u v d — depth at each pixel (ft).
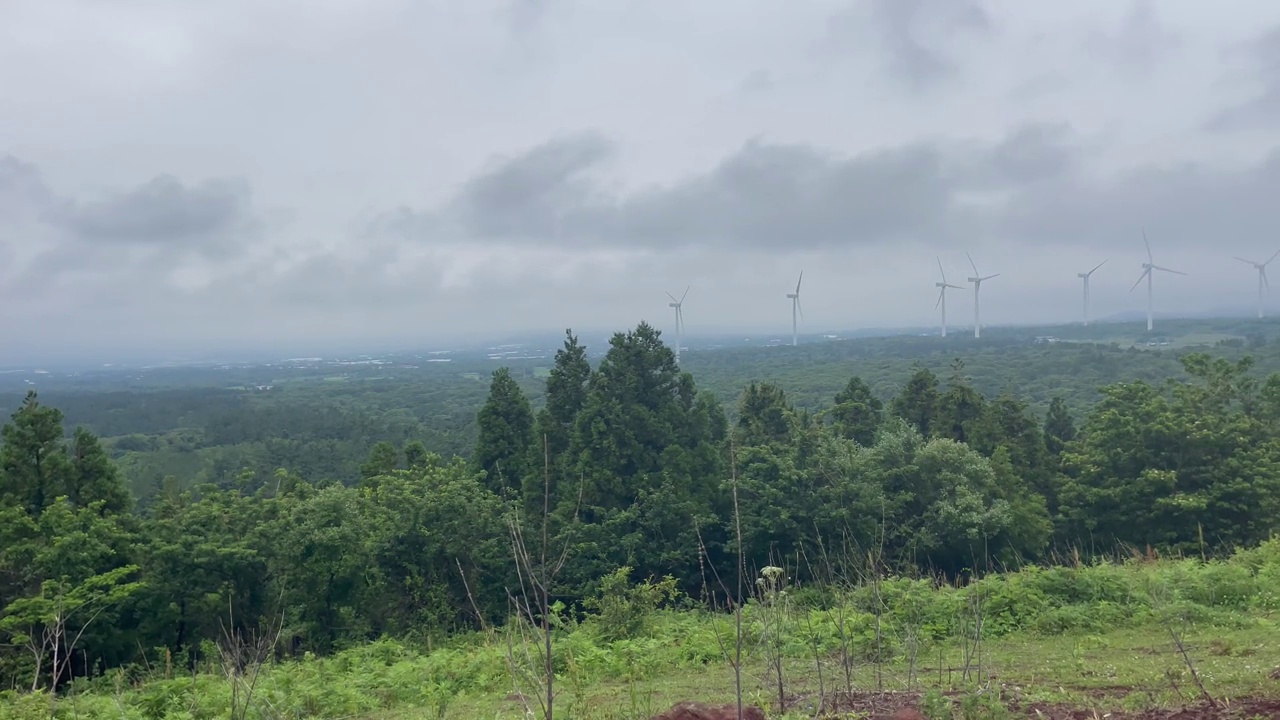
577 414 89.97
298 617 66.23
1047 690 25.34
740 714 18.08
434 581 71.41
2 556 58.29
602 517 81.76
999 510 82.58
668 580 53.78
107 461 71.97
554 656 36.50
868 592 36.17
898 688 26.37
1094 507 92.07
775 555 81.66
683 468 83.76
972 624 36.52
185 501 77.61
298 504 70.90
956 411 112.68
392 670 38.75
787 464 82.43
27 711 29.50
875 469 85.87
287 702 32.99
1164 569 43.47
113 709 32.27
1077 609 37.86
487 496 78.18
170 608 62.75
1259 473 86.12
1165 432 87.92
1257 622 34.50
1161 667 27.73
